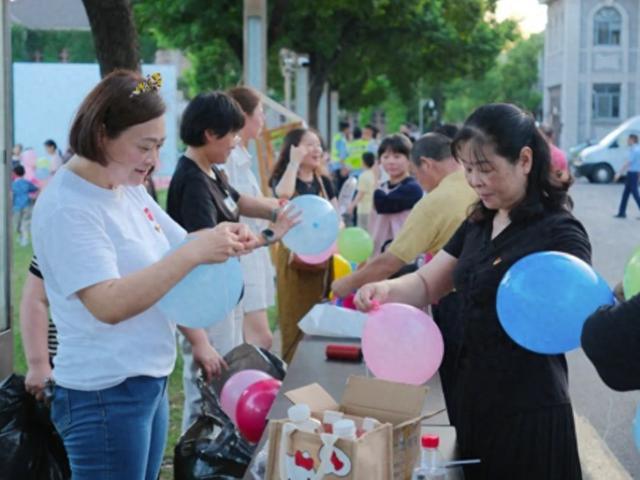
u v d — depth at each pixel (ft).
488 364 10.14
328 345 13.87
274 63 90.94
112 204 9.39
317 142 22.38
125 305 8.68
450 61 95.25
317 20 76.23
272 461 7.95
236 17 65.16
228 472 12.00
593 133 182.91
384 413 8.82
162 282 8.70
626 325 7.37
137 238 9.60
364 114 202.39
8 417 11.48
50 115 69.36
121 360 9.46
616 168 109.50
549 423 9.98
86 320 9.36
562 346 8.73
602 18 180.14
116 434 9.49
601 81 181.57
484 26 94.73
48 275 9.39
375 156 43.96
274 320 30.09
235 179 17.83
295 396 9.37
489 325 10.09
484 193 9.97
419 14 84.89
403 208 23.07
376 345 10.61
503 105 9.96
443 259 11.40
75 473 9.66
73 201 9.05
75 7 33.35
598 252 50.16
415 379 10.61
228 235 8.98
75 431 9.55
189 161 14.78
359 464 7.48
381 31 86.22
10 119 16.83
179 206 14.62
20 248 53.57
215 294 9.16
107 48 21.07
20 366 24.45
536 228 9.91
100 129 9.05
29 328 11.20
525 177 9.96
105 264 8.91
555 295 8.54
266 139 26.73
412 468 8.58
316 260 19.84
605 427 20.31
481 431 10.20
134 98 9.07
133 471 9.68
